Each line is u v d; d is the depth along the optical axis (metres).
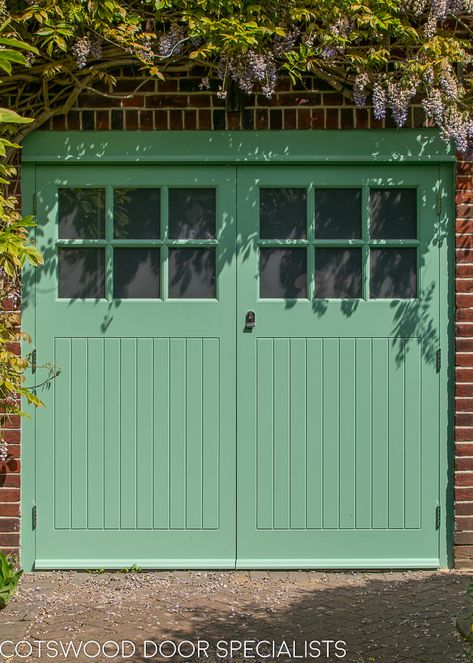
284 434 5.77
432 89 5.33
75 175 5.72
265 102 5.69
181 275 5.79
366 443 5.78
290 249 5.79
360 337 5.78
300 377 5.78
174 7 5.33
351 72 5.57
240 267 5.75
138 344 5.76
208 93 5.67
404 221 5.81
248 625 4.75
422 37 5.45
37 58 5.46
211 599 5.18
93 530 5.76
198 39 5.34
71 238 5.76
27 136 5.66
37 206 5.71
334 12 5.26
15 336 5.43
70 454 5.74
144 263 5.79
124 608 5.02
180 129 5.68
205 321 5.76
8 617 4.84
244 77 5.31
